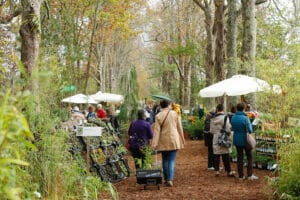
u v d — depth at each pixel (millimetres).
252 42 18594
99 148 9914
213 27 25594
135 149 10625
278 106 9484
